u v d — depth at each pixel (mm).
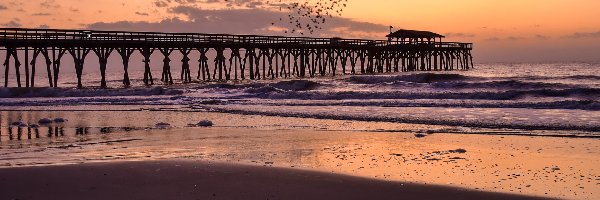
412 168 11523
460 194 9516
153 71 156750
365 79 44094
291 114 22625
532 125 17594
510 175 10891
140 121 21031
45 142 15555
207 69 47656
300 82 40531
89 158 12789
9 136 16891
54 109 27078
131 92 36594
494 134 16250
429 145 14539
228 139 15898
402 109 23688
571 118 19156
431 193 9586
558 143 14516
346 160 12445
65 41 37906
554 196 9375
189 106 27734
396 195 9484
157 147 14508
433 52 68438
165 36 42281
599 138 15125
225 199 9148
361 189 9820
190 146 14648
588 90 28438
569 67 108312
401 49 62406
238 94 34125
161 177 10500
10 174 10680
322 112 22938
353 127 18422
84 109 26875
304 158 12719
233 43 46625
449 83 35062
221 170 11102
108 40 39531
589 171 11211
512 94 28484
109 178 10430
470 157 12766
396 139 15648
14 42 36375
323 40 54156
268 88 35719
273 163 12047
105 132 17719
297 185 10039
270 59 51906
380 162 12180
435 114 21391
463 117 20234
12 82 97562
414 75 43750
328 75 60656
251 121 20578
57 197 9242
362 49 58594
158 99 31891
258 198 9227
